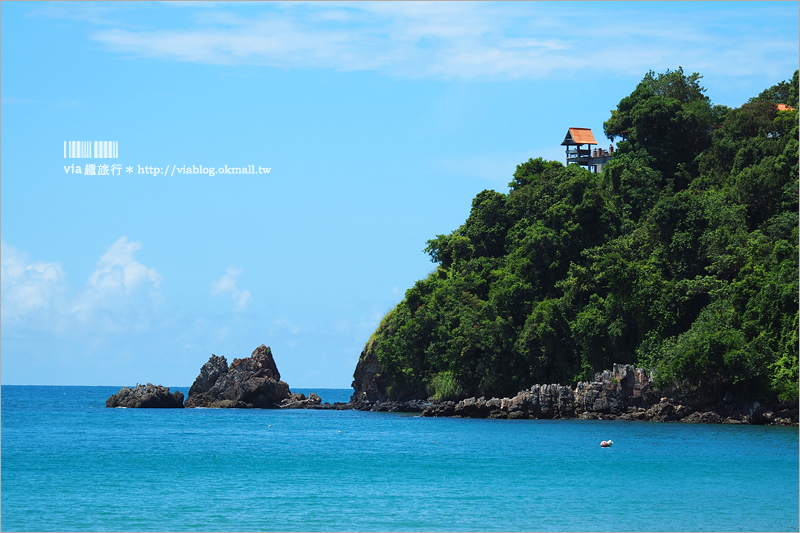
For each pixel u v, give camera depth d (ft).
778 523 171.94
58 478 240.94
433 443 342.64
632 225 515.50
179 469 262.88
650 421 411.54
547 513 182.50
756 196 479.82
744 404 396.57
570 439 336.08
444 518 177.99
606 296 475.72
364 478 237.86
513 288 509.76
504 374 501.56
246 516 180.55
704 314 412.77
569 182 534.78
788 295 382.22
